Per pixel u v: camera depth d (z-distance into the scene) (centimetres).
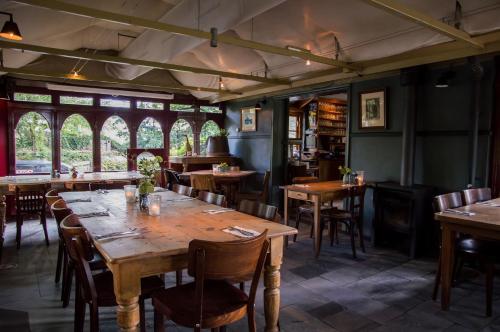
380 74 471
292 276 338
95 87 674
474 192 331
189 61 641
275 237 205
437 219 268
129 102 725
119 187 488
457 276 327
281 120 686
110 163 714
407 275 343
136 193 315
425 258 396
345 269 359
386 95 464
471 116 372
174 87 638
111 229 210
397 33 371
